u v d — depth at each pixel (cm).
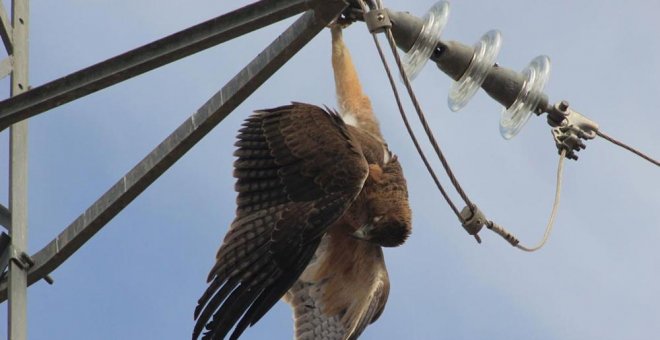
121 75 1221
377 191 1425
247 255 1287
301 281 1457
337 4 1156
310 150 1330
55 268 1319
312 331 1434
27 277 1323
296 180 1319
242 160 1326
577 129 1339
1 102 1237
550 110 1336
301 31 1170
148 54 1213
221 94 1212
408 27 1261
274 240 1291
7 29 1445
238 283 1275
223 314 1271
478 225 1296
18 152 1391
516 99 1319
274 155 1327
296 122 1344
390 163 1456
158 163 1238
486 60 1298
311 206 1305
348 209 1418
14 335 1287
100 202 1275
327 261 1448
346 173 1321
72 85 1230
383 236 1423
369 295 1412
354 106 1550
